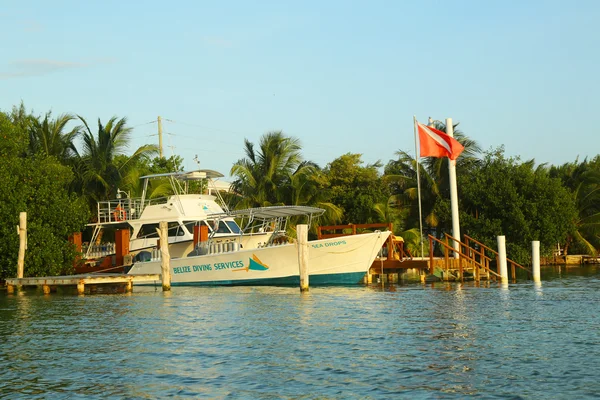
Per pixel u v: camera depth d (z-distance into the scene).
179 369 14.21
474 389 12.31
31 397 12.42
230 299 26.17
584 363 14.03
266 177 45.31
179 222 33.59
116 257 34.12
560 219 45.00
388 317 20.42
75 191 44.28
